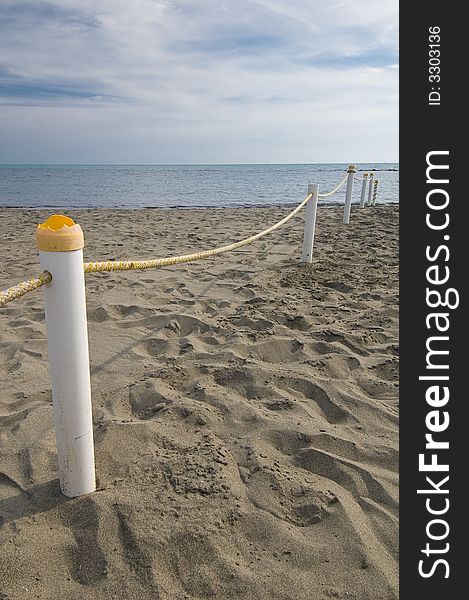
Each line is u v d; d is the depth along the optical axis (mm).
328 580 1611
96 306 4324
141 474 2062
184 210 14539
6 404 2705
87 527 1767
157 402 2695
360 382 3020
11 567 1603
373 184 14758
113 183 37219
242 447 2303
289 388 2910
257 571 1634
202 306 4445
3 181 39969
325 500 1968
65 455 1857
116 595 1526
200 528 1772
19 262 6383
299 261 6316
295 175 60094
